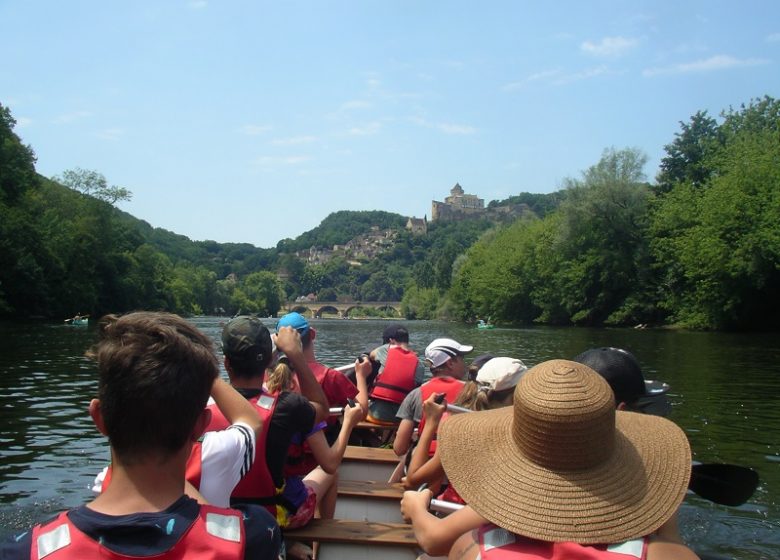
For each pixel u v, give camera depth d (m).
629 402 2.96
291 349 3.73
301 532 3.74
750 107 48.16
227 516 1.67
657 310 47.25
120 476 1.61
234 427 2.48
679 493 1.92
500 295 62.28
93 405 1.66
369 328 71.38
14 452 8.46
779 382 14.96
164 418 1.58
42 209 56.19
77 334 33.03
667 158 51.53
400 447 4.95
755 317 38.59
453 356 5.29
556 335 39.38
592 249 49.69
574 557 1.81
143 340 1.63
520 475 1.95
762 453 8.50
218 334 40.69
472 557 1.98
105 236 63.38
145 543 1.52
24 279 48.06
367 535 3.73
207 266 196.75
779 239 33.28
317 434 3.76
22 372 16.47
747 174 36.56
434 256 187.88
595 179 48.78
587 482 1.89
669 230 44.19
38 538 1.52
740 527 5.86
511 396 4.11
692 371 17.44
